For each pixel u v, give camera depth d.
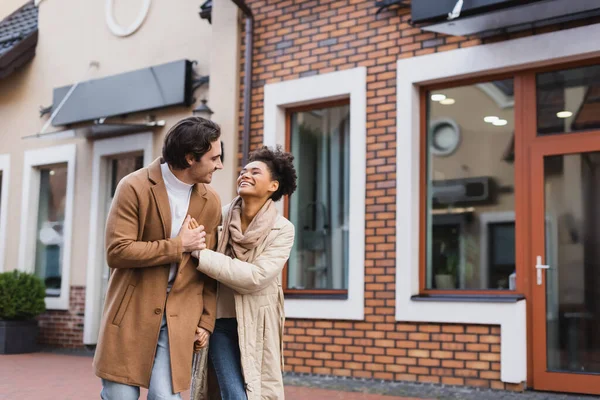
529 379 6.60
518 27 6.70
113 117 10.19
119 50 10.38
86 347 10.23
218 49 8.88
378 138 7.56
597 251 6.44
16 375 7.54
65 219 10.70
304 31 8.24
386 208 7.43
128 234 3.17
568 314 6.53
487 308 6.70
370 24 7.74
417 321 7.12
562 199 6.64
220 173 8.62
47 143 11.10
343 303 7.58
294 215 8.45
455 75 7.13
